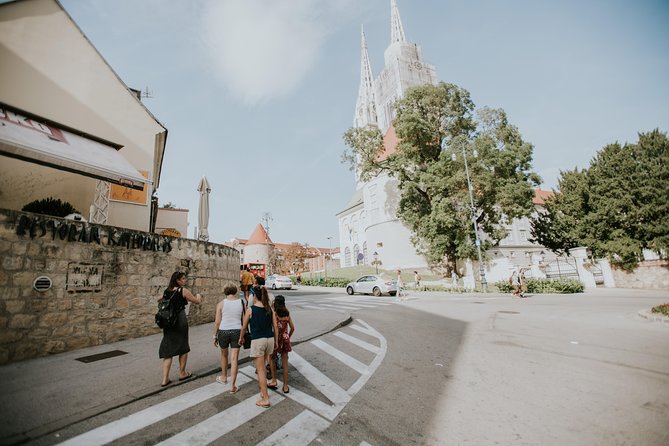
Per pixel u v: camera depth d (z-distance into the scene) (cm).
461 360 632
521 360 612
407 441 335
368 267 4306
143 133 1355
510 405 418
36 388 464
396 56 7538
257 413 404
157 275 898
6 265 609
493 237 2834
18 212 632
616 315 1064
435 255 2958
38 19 1116
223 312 507
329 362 641
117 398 431
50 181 1089
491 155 2589
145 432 349
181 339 504
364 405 430
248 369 587
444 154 2748
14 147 744
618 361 576
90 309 733
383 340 839
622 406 400
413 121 2942
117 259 798
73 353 664
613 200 2311
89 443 324
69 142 937
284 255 7394
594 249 2473
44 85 1108
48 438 331
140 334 833
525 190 2492
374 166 3600
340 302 1881
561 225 3003
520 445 321
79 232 728
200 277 1059
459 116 3077
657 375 498
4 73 1029
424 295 2242
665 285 2059
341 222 5800
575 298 1652
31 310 636
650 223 2194
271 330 461
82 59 1213
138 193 1309
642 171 2289
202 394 464
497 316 1154
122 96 1313
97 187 971
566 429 350
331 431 358
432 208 2786
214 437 342
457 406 421
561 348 683
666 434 331
